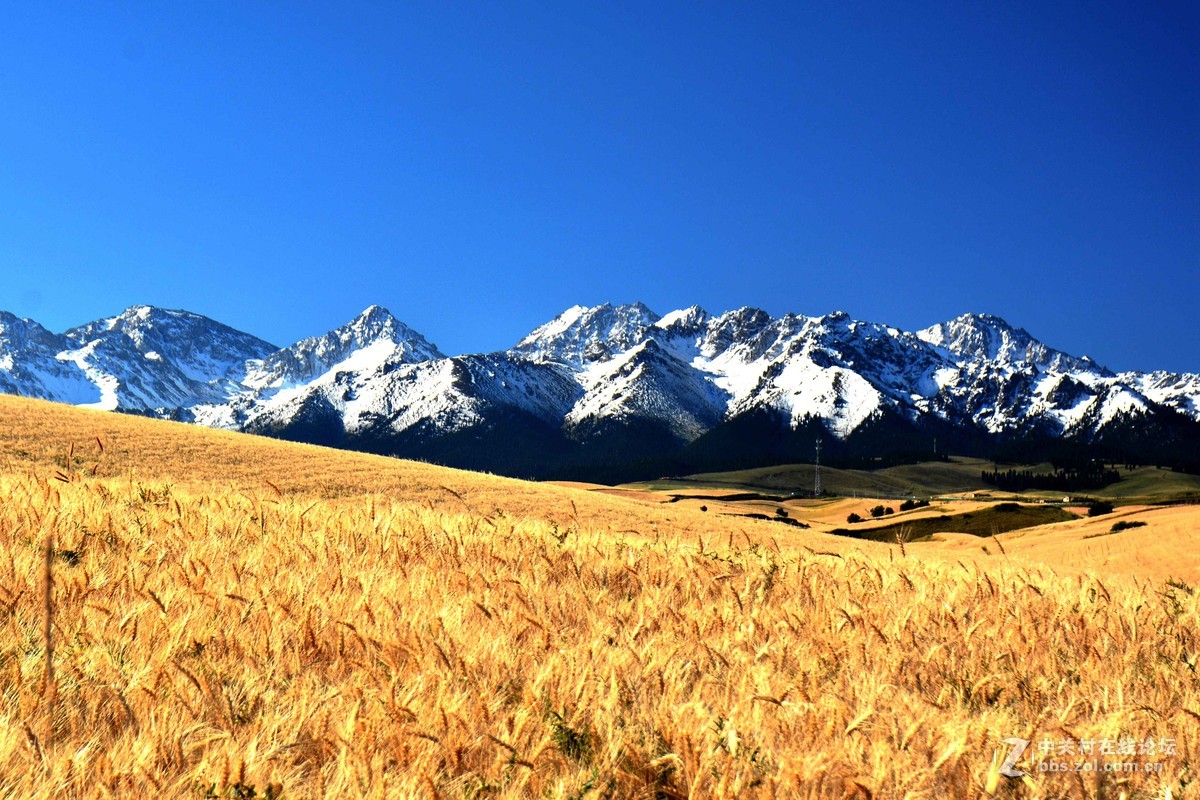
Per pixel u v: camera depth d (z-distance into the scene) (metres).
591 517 45.75
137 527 10.55
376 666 6.58
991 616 9.47
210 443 54.47
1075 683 7.35
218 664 6.41
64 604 7.38
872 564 12.64
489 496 49.59
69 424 51.06
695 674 7.04
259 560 9.55
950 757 5.42
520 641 7.63
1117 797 5.57
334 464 54.16
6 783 4.72
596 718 5.85
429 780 4.91
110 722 5.61
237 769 4.80
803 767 5.26
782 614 8.92
